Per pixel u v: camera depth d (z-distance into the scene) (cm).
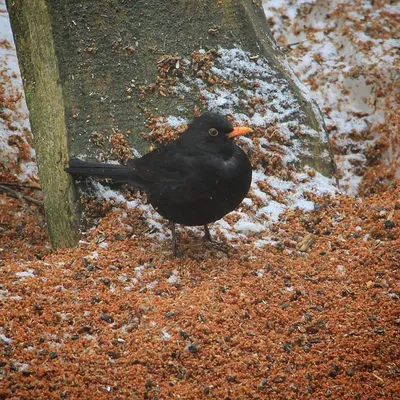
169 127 1182
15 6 1216
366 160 1477
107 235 1070
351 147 1484
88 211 1099
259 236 1098
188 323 895
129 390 804
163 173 1013
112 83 1195
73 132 1140
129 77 1207
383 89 1526
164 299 944
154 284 983
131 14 1245
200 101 1217
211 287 974
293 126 1241
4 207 1325
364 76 1538
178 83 1224
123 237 1069
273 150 1212
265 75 1269
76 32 1202
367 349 879
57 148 1144
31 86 1215
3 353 831
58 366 822
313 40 1620
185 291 968
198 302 934
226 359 855
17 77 1488
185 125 1190
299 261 1038
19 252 1196
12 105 1451
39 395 785
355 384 838
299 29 1642
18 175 1391
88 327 884
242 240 1090
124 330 891
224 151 999
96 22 1219
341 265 1026
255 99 1241
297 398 817
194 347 859
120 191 1127
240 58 1264
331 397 820
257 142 1202
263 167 1200
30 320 886
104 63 1202
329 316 929
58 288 945
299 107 1262
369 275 1002
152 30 1247
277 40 1625
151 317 905
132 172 1059
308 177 1205
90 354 843
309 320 923
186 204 1005
